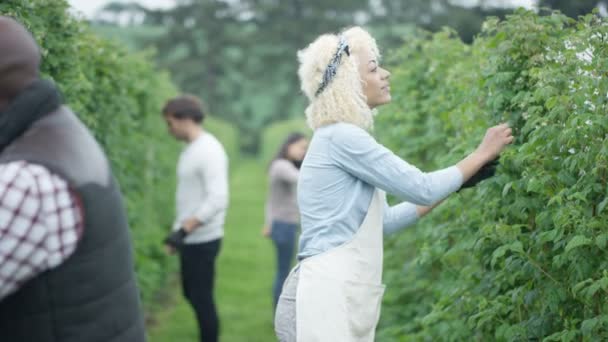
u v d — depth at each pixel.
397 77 5.95
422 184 2.82
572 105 2.91
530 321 3.14
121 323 2.21
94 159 2.16
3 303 2.06
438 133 4.99
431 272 4.89
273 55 51.84
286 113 52.06
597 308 2.92
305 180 2.99
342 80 2.96
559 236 2.87
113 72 5.52
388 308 5.47
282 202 6.92
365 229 2.94
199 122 5.74
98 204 2.11
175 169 10.82
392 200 5.39
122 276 2.22
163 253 8.63
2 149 2.07
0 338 2.08
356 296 2.91
